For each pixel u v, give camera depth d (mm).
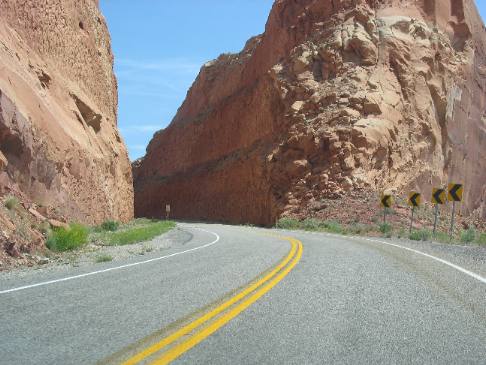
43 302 7160
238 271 10734
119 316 6242
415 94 57156
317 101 55812
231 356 4625
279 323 6000
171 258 14078
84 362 4367
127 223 42781
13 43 27859
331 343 5164
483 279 9984
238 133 77625
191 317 6203
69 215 25578
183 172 95062
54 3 35719
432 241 25844
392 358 4715
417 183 53594
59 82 33625
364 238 26219
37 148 23125
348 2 62906
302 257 14078
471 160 63938
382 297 7844
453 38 66438
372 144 50281
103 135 40438
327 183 49031
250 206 61125
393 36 58812
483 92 68812
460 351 5012
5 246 13484
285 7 71250
